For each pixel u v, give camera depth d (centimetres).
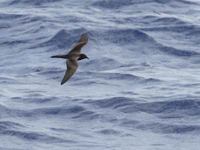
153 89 2625
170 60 3092
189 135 2173
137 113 2355
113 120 2300
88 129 2228
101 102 2453
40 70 2961
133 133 2192
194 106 2394
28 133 2184
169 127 2231
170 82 2722
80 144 2098
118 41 3328
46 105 2455
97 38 3353
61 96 2555
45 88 2698
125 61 3072
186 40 3334
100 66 3005
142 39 3334
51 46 3306
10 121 2286
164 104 2416
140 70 2928
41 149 2070
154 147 2080
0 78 2855
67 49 3288
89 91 2628
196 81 2733
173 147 2081
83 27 3484
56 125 2266
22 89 2684
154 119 2305
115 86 2698
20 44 3353
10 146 2097
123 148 2069
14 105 2461
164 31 3438
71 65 1296
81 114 2356
